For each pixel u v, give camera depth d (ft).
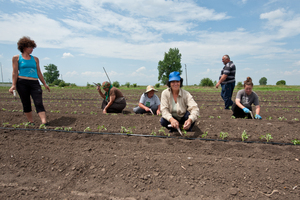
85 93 57.41
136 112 20.88
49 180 8.22
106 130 13.98
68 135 13.00
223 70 22.97
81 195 7.36
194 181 7.98
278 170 8.43
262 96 43.78
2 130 13.69
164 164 9.05
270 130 13.50
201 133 13.03
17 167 9.05
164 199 7.07
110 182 8.05
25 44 13.91
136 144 11.44
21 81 14.12
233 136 12.44
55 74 242.99
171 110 12.32
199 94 51.19
